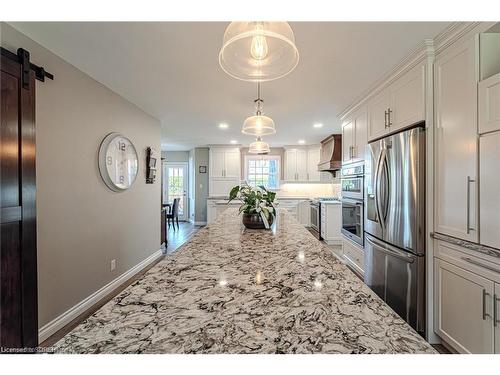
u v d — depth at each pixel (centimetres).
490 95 148
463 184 166
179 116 406
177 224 725
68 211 230
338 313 77
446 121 181
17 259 162
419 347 61
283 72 148
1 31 168
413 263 205
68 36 185
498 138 143
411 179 206
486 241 150
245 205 227
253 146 356
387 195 239
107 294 290
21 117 166
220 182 726
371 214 272
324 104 337
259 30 115
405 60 213
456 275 174
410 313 209
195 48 201
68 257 230
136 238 361
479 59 156
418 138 200
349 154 349
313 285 98
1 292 153
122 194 323
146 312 78
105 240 287
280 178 760
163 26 171
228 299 86
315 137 593
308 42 191
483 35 156
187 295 89
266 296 88
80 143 244
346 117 362
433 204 195
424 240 201
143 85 279
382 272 249
